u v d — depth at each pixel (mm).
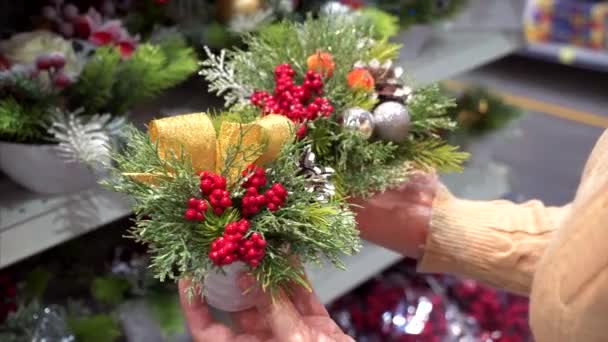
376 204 653
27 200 790
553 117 1721
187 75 834
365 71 581
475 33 1336
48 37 799
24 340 832
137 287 983
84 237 1056
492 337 1219
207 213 462
